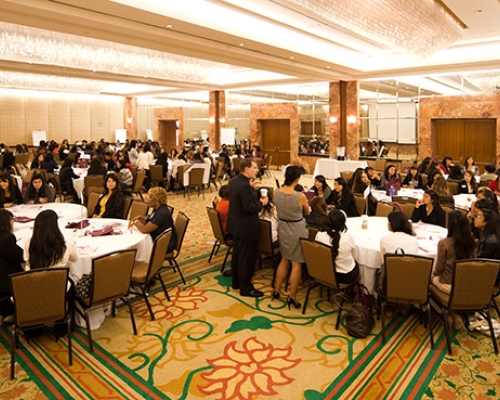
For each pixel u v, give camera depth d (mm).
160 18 6375
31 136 18672
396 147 13211
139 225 4398
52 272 2998
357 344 3529
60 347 3494
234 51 8570
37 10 5582
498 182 6570
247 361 3283
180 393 2889
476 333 3709
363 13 6262
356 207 5961
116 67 10766
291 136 15914
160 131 22109
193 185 10367
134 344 3543
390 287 3439
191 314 4094
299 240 4102
